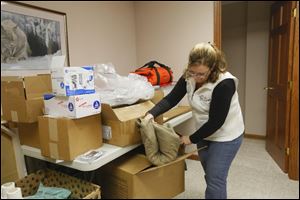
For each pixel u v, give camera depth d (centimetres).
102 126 159
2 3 187
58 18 232
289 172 235
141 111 167
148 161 151
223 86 126
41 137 149
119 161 155
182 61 299
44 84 161
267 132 313
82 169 136
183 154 154
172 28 301
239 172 238
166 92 221
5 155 178
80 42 257
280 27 266
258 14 355
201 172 197
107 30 289
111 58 296
